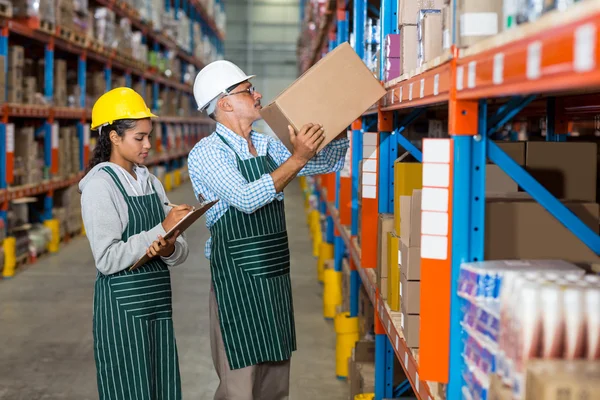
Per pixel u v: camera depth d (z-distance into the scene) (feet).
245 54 108.68
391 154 11.07
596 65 2.86
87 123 33.04
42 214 27.89
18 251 24.20
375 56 13.32
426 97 6.44
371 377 11.97
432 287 5.81
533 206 6.03
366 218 11.30
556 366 4.03
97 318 8.68
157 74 48.93
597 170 7.88
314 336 17.62
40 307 19.57
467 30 5.26
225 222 9.25
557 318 4.19
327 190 22.26
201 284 22.95
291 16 108.37
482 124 5.62
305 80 8.45
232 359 9.29
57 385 13.88
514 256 6.05
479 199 5.68
